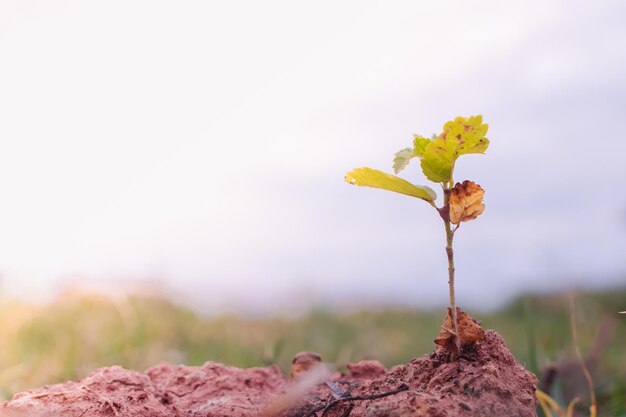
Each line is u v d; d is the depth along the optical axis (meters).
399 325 1.65
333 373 0.66
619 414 0.80
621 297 1.52
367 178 0.50
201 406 0.57
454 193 0.49
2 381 0.80
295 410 0.54
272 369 0.66
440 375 0.49
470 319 0.51
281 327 1.48
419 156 0.51
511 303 1.76
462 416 0.46
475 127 0.49
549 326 1.37
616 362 1.03
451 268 0.50
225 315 1.49
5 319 1.06
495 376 0.49
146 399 0.56
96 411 0.53
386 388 0.52
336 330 1.52
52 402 0.54
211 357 1.11
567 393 0.84
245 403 0.58
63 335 1.04
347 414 0.51
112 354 1.04
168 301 1.41
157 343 1.14
